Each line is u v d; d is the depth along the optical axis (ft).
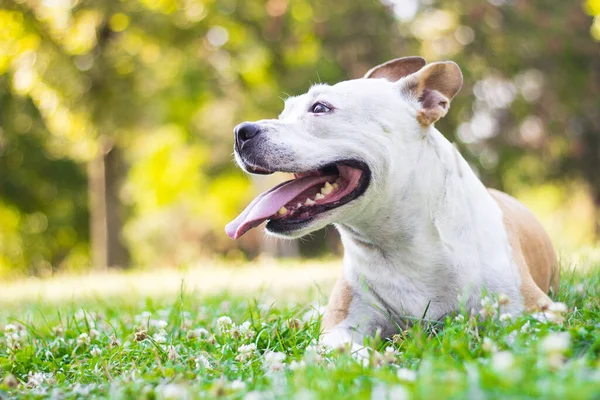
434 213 14.16
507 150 62.64
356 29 57.98
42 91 57.98
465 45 60.80
